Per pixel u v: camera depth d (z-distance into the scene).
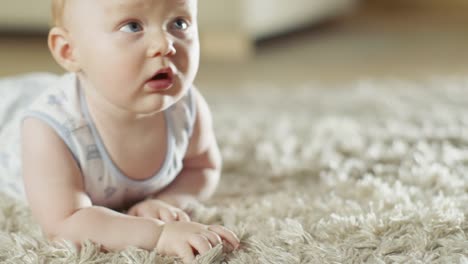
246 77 2.01
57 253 0.72
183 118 0.83
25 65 2.15
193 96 0.85
